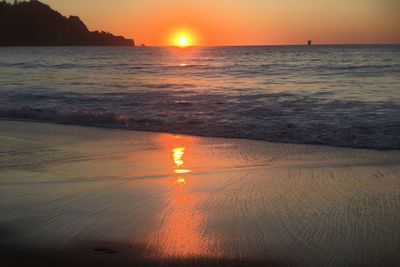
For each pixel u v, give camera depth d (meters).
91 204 5.45
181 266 3.82
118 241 4.33
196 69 37.72
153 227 4.69
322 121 11.43
